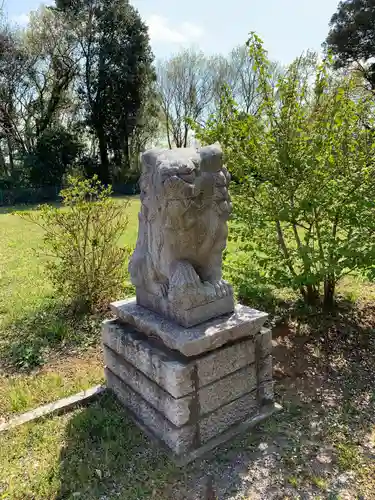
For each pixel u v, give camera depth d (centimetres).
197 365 241
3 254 796
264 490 217
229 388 262
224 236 269
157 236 261
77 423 268
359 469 229
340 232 408
